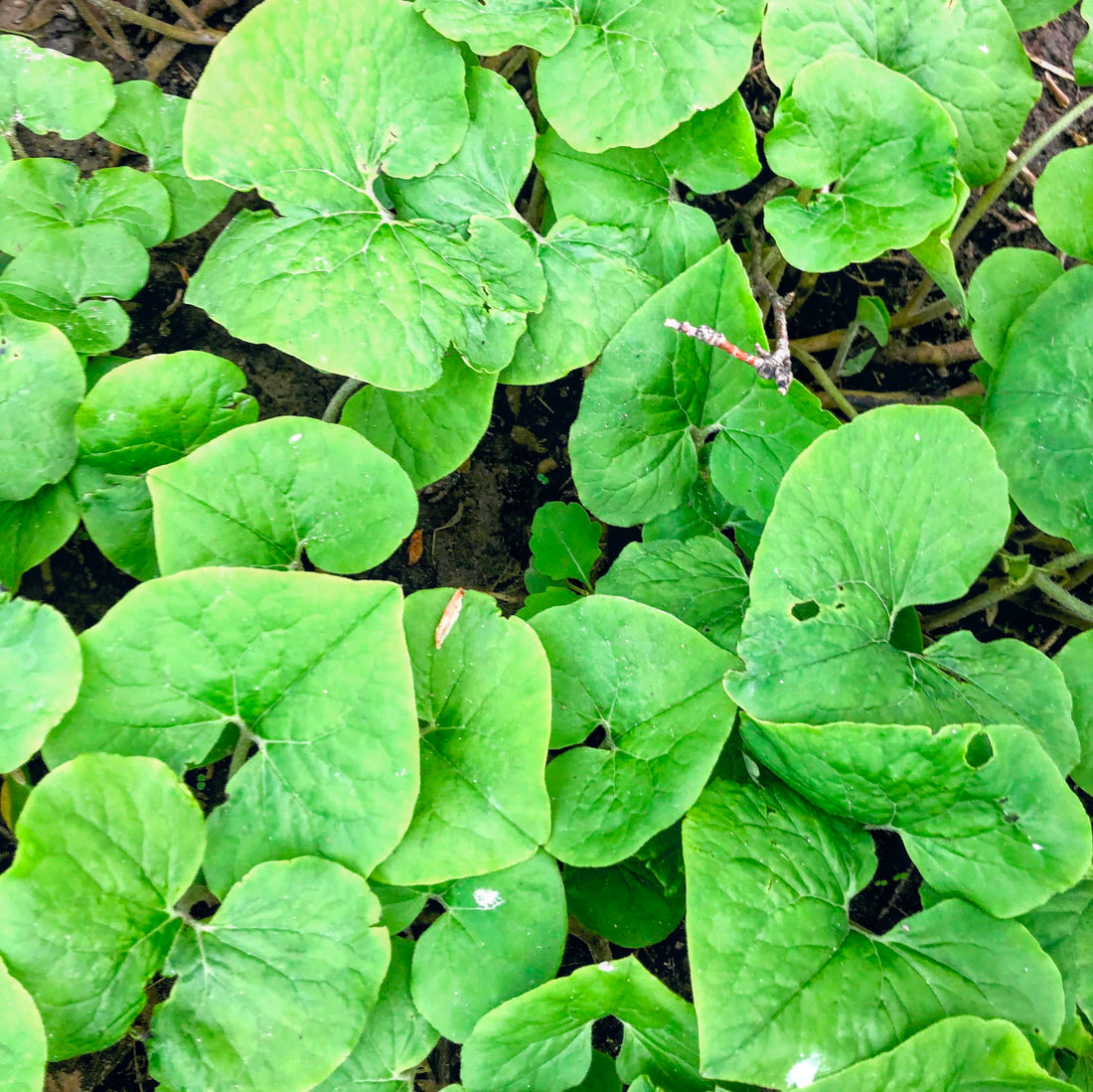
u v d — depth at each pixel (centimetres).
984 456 47
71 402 46
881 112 51
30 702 40
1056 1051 47
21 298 49
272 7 47
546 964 44
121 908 40
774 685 44
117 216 52
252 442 44
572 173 53
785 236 52
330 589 42
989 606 65
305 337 46
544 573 58
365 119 49
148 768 41
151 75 60
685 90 51
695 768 44
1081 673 50
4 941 38
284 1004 41
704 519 55
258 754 43
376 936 42
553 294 52
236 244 47
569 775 46
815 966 42
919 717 44
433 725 45
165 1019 41
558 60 51
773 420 53
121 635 41
